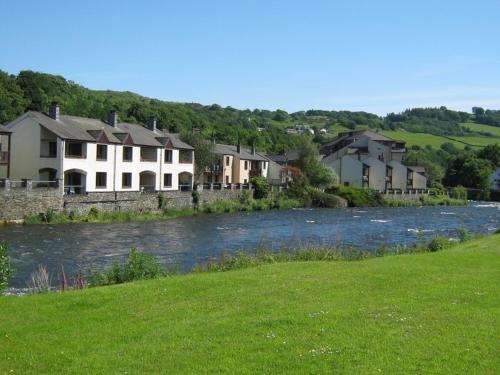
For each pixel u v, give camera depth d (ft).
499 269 67.26
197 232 157.28
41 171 186.19
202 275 63.52
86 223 169.27
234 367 34.68
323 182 323.98
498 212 267.80
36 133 184.65
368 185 368.48
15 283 84.17
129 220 184.44
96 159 195.52
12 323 45.09
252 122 650.84
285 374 33.60
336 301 50.24
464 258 75.82
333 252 92.53
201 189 233.55
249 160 322.96
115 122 224.53
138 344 39.32
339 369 34.27
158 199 208.54
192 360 35.96
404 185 378.53
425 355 36.60
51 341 40.42
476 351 37.40
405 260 74.08
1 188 155.33
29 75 372.38
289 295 52.60
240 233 157.48
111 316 46.75
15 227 151.12
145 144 218.18
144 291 55.01
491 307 48.78
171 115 435.12
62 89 435.94
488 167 446.19
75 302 51.08
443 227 186.91
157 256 113.80
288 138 512.22
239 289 55.36
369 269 66.08
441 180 465.06
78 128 199.11
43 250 116.88
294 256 87.97
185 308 48.60
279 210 252.01
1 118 286.46
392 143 438.81
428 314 46.06
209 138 349.41
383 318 44.75
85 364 35.73
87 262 104.99
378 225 190.29
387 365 34.88
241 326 42.70
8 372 34.73
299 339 39.65
